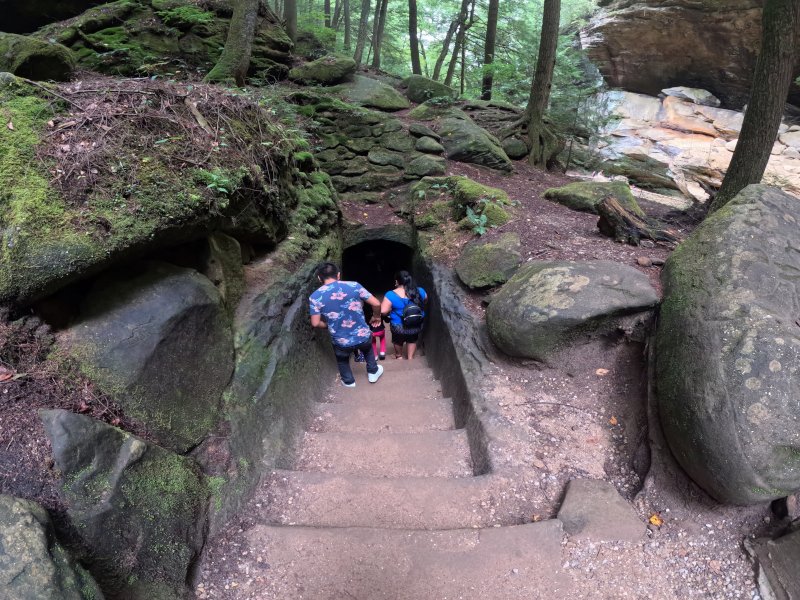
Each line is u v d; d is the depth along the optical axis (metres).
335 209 6.84
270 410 3.37
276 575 2.26
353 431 3.87
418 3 20.09
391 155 8.60
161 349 2.66
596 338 3.65
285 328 4.11
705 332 2.70
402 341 5.77
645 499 2.68
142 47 8.10
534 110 9.97
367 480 2.91
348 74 10.51
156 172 2.92
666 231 5.34
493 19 12.89
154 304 2.74
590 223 6.03
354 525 2.63
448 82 15.91
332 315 4.45
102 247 2.44
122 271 2.77
